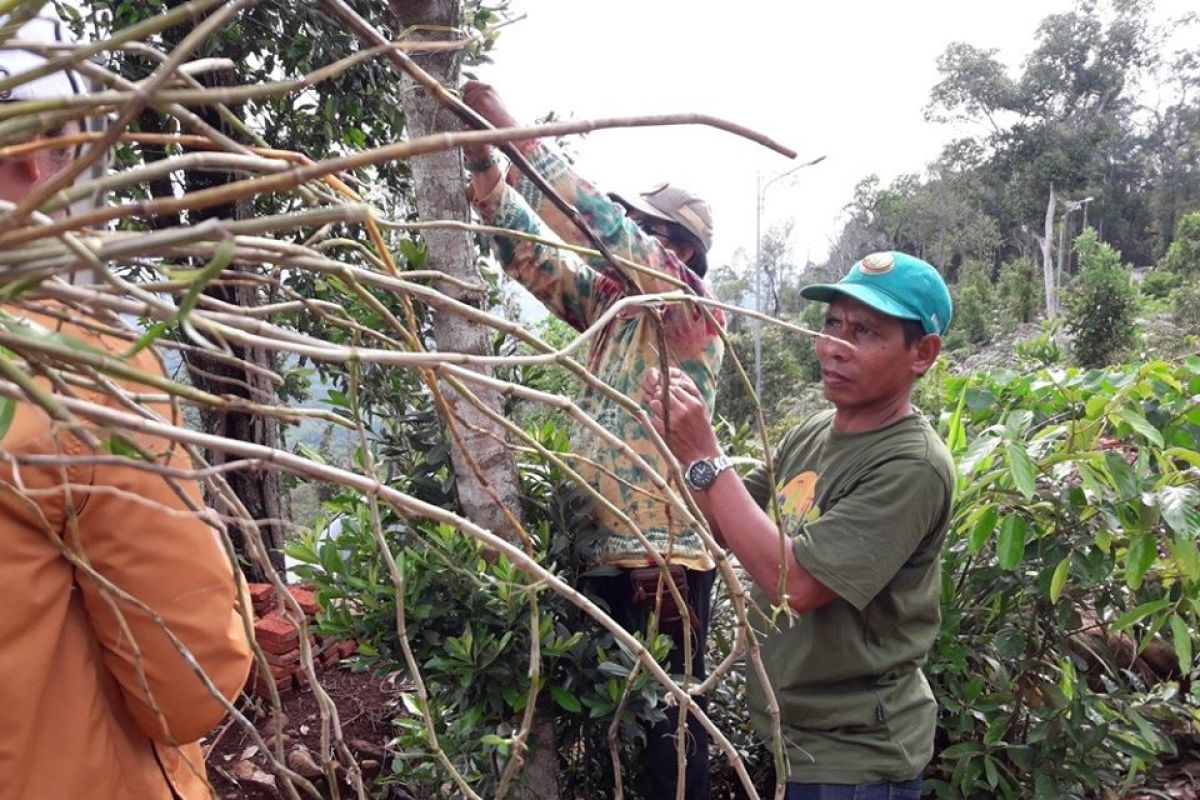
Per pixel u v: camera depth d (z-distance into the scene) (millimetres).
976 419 2553
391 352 665
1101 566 2160
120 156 2639
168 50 2900
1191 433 2244
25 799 977
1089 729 2236
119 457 611
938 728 2549
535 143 1756
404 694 1709
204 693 1058
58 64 542
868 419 1748
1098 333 15484
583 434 1899
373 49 647
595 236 952
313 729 2549
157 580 1005
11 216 526
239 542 3109
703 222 2018
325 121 3234
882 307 1610
